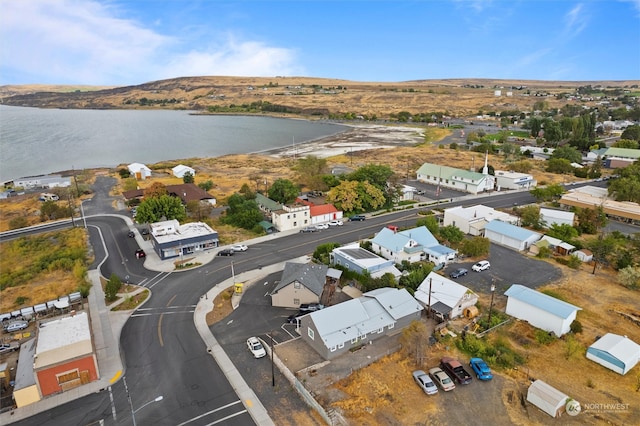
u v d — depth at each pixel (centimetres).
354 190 8581
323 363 3800
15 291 5466
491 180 10700
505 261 6112
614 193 8962
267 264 6100
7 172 14688
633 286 5231
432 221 7025
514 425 3075
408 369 3728
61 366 3466
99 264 6269
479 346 3953
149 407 3294
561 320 4153
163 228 6900
